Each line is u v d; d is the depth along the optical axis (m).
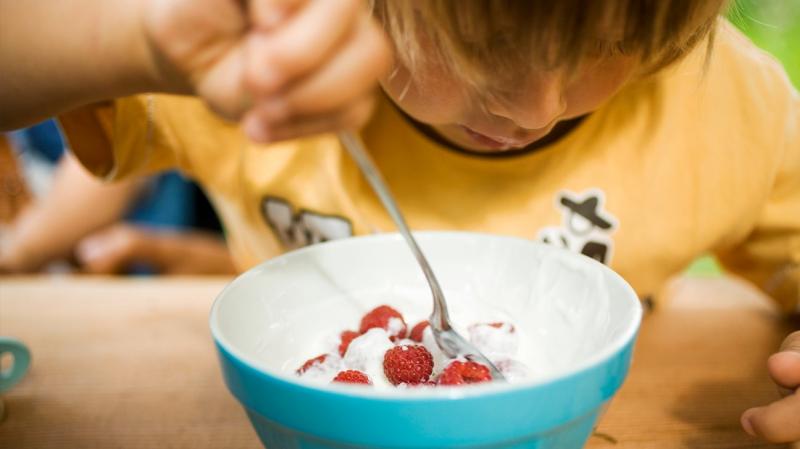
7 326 0.88
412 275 0.68
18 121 0.61
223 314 0.54
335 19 0.39
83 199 1.63
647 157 0.93
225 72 0.44
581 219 0.93
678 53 0.60
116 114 0.86
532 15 0.47
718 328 0.88
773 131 0.93
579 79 0.59
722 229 0.94
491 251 0.67
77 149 0.88
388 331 0.63
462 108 0.63
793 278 0.92
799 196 0.95
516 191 0.94
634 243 0.93
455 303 0.67
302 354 0.62
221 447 0.64
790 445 0.62
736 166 0.93
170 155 0.98
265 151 0.98
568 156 0.93
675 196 0.93
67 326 0.88
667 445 0.63
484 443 0.41
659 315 0.93
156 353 0.81
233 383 0.45
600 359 0.43
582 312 0.59
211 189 1.04
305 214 0.96
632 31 0.50
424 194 0.95
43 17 0.53
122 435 0.66
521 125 0.59
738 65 0.93
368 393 0.40
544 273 0.64
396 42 0.58
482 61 0.52
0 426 0.67
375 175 0.51
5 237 1.71
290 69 0.39
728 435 0.64
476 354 0.56
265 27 0.40
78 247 1.71
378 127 0.96
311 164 0.96
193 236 1.86
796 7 1.16
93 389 0.74
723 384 0.73
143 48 0.50
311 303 0.65
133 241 1.56
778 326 0.89
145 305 0.95
